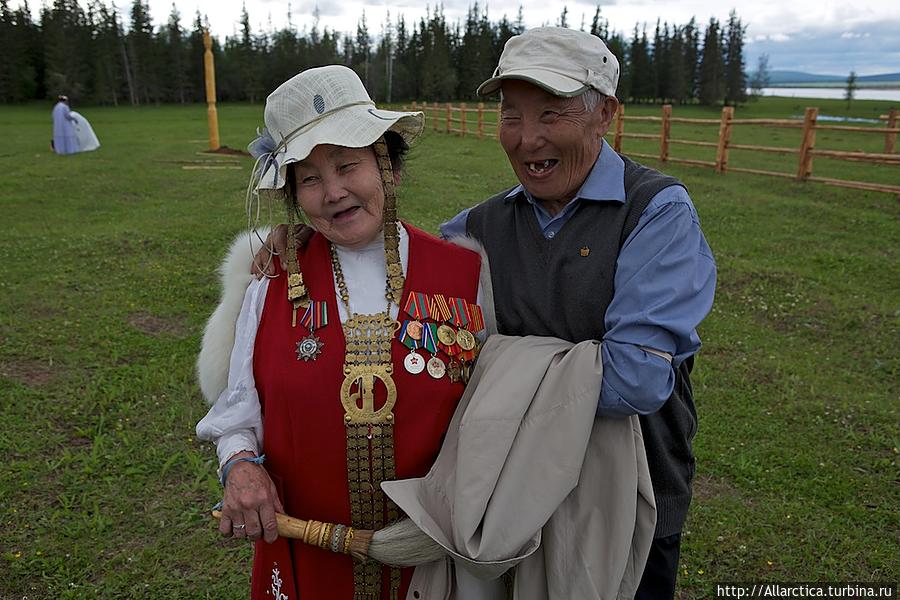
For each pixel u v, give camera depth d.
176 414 4.08
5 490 3.32
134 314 5.75
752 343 5.31
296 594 1.73
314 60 66.38
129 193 11.55
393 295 1.69
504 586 1.80
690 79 73.00
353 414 1.61
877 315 5.74
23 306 5.84
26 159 16.34
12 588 2.78
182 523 3.18
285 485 1.69
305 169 1.62
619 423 1.61
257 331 1.69
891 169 13.95
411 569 1.71
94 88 63.09
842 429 4.04
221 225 8.84
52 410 4.08
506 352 1.65
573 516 1.63
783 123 11.99
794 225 8.76
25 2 63.94
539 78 1.60
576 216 1.75
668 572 1.86
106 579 2.83
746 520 3.24
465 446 1.54
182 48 69.19
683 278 1.58
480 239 1.94
